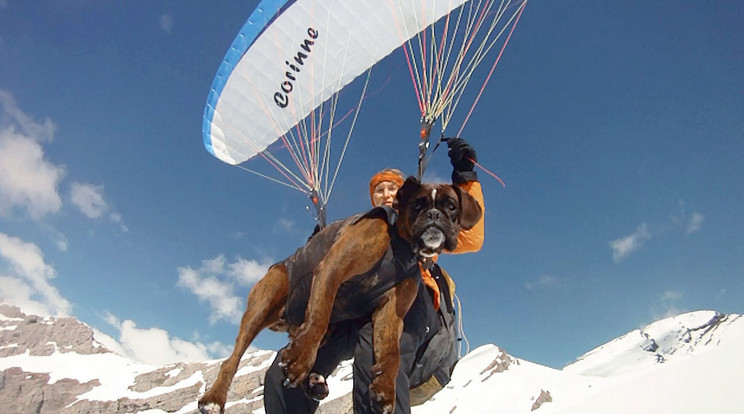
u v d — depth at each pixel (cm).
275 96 712
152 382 11900
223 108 725
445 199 341
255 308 367
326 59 713
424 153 481
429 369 405
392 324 337
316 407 387
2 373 12700
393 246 345
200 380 11331
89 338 15662
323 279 321
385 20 712
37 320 16375
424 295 392
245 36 726
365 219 349
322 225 527
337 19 709
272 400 378
